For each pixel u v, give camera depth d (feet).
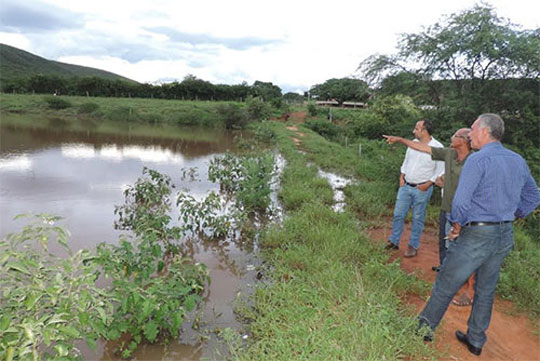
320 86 168.25
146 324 9.68
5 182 25.80
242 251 16.16
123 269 10.98
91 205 21.56
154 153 42.65
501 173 8.66
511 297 12.42
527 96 28.58
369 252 15.20
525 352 9.87
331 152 46.70
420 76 33.32
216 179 29.94
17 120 75.46
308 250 14.66
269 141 59.16
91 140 50.96
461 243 9.18
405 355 9.12
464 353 9.65
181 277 11.39
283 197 24.73
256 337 10.03
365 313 10.05
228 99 147.74
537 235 19.56
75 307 7.75
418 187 14.70
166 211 21.42
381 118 56.65
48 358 7.11
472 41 28.86
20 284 7.73
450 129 29.84
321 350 8.71
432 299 9.79
